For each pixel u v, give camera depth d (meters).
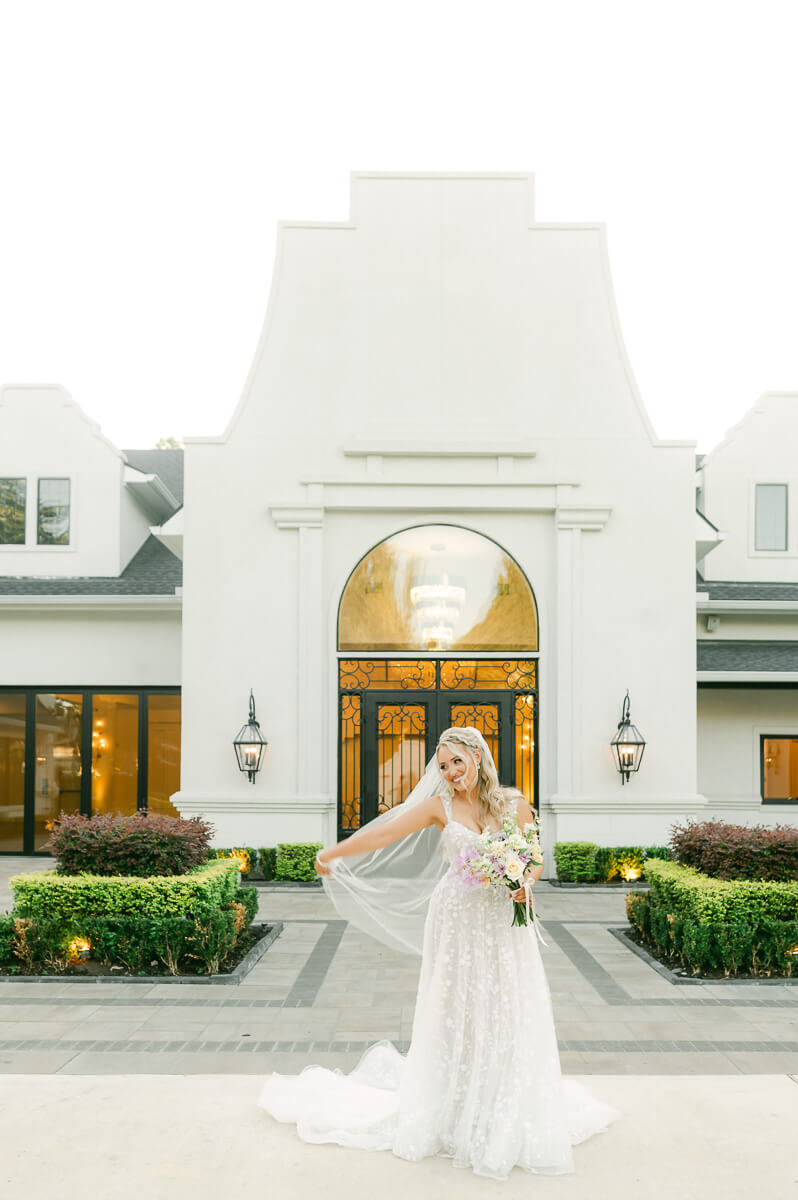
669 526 14.13
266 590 14.00
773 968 8.13
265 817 13.60
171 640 16.58
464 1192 3.69
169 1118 4.39
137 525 18.12
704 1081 4.93
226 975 7.92
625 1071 5.72
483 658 14.09
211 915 8.11
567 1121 4.10
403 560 14.27
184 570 14.04
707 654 16.50
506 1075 4.00
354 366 14.32
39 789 16.55
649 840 13.62
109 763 16.52
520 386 14.32
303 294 14.41
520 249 14.49
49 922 8.18
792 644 17.03
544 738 13.94
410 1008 7.10
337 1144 4.12
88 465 17.19
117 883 8.28
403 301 14.41
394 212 14.53
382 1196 3.66
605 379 14.34
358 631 14.14
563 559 14.02
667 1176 3.83
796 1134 4.24
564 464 14.20
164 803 16.44
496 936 4.16
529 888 4.09
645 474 14.20
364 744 14.04
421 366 14.34
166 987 7.70
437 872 5.12
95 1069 5.70
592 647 13.95
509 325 14.40
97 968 8.16
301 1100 4.50
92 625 16.62
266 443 14.20
